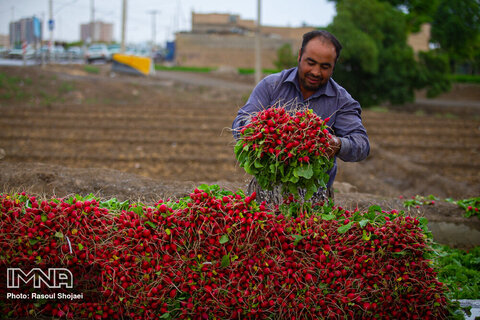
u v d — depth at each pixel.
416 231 3.20
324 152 2.99
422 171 11.06
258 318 3.18
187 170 10.73
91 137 13.81
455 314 3.38
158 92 25.81
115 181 6.31
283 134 2.92
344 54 20.67
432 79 22.89
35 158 11.13
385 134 16.09
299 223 3.18
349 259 3.21
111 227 3.17
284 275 3.13
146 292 3.10
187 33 48.09
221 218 3.11
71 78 25.25
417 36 34.41
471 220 6.01
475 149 14.14
